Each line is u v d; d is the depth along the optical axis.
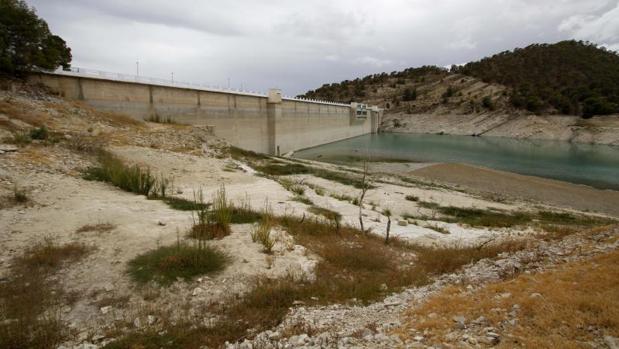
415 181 40.78
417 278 11.14
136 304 8.20
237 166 32.97
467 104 141.62
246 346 6.34
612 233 13.10
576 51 173.50
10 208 13.02
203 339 6.81
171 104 45.38
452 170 49.91
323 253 12.28
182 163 28.55
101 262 9.88
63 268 9.46
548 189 40.00
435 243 16.17
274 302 8.57
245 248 11.60
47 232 11.48
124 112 39.41
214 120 52.88
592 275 7.80
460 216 25.20
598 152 78.62
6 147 19.16
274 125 67.69
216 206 16.62
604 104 104.06
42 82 32.41
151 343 6.59
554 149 84.19
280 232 13.68
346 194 29.09
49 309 7.74
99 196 16.47
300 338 6.54
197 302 8.46
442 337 5.95
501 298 7.51
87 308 7.92
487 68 176.00
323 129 96.88
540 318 6.11
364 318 7.85
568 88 124.38
